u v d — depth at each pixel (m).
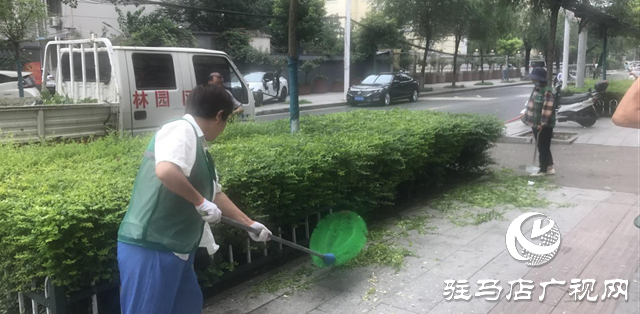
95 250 2.91
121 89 6.56
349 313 3.60
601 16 13.91
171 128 2.45
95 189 3.20
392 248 4.75
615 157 9.47
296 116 6.41
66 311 3.02
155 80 6.94
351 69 31.52
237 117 6.95
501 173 8.12
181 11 27.41
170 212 2.47
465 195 6.62
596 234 5.18
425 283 4.06
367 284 4.05
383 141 5.28
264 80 21.52
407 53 34.22
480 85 37.50
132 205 2.53
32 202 2.98
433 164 6.60
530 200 6.37
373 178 5.21
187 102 2.61
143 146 4.96
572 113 13.48
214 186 2.72
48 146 4.99
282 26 25.91
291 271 4.31
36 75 21.62
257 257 4.24
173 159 2.35
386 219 5.71
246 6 28.95
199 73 7.45
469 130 7.02
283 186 4.04
